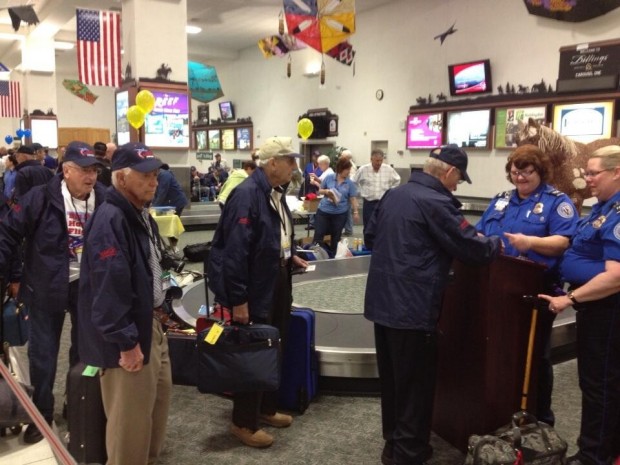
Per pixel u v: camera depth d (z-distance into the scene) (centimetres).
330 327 390
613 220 215
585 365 230
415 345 230
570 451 266
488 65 1112
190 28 1597
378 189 769
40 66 1698
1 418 221
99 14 929
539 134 348
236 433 275
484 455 216
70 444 232
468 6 1154
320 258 670
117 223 194
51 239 271
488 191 1152
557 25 991
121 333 190
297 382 308
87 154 277
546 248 244
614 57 898
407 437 237
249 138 1942
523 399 251
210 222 1008
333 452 268
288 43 1151
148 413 211
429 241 227
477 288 247
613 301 219
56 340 281
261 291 264
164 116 978
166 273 259
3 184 875
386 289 232
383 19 1370
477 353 249
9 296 301
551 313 255
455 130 1204
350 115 1505
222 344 256
